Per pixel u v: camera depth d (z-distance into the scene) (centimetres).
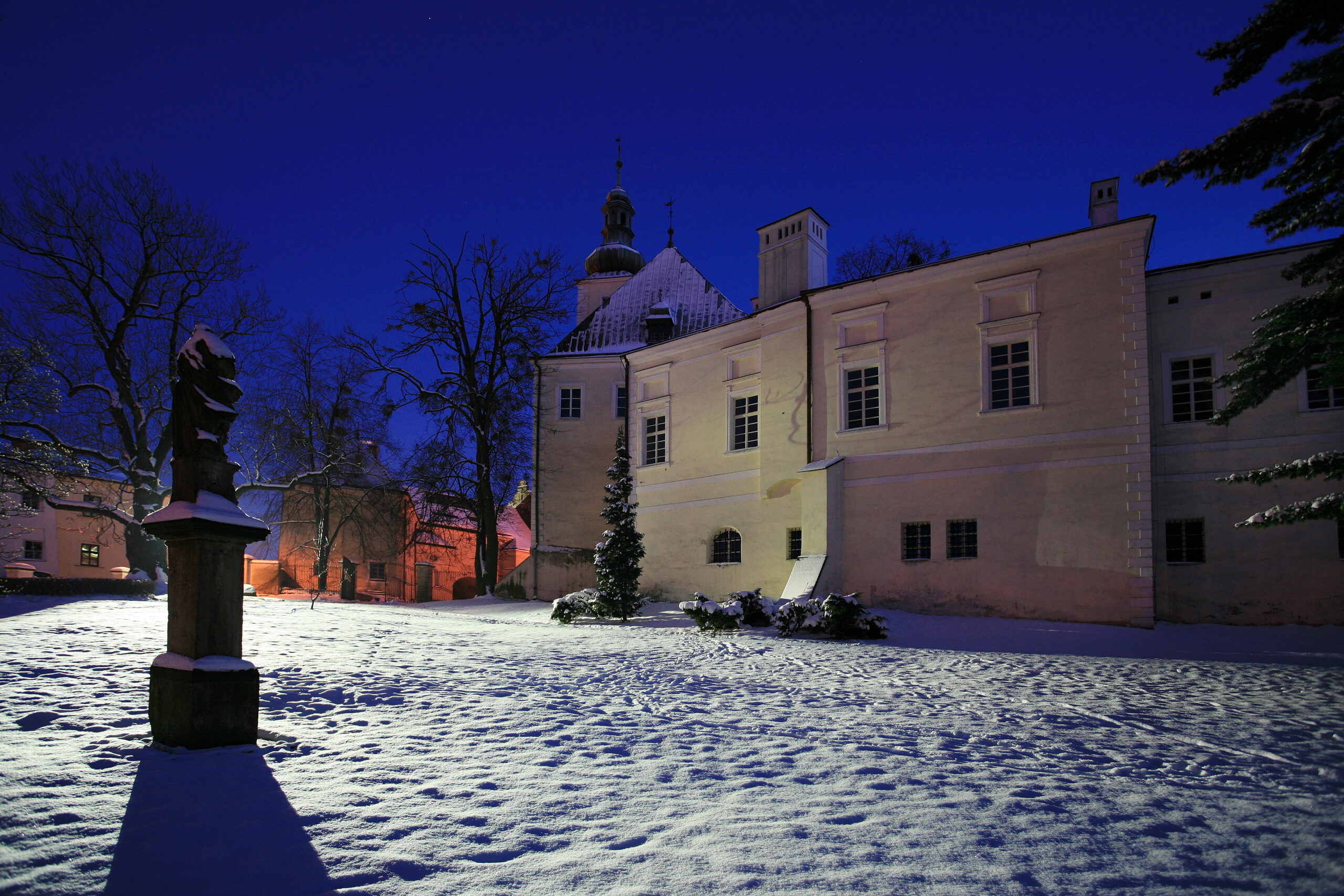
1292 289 1856
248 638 1395
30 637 1231
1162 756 660
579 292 4691
